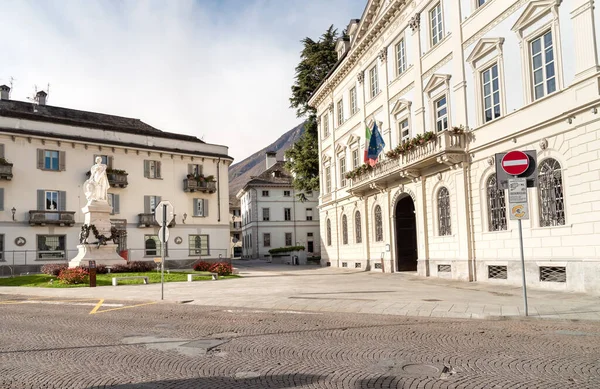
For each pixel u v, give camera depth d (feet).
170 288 67.41
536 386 18.48
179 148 153.99
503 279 62.13
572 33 51.78
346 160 119.24
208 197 157.69
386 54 96.43
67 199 131.13
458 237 71.10
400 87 90.27
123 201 141.69
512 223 60.75
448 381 19.30
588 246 49.49
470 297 47.85
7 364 23.04
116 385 19.45
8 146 123.54
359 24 106.22
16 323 36.04
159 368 22.04
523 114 58.75
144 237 144.25
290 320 35.83
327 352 24.75
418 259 82.74
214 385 19.25
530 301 43.52
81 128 135.44
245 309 43.55
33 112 148.15
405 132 90.17
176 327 33.40
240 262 201.87
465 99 70.33
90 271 72.79
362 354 24.16
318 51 152.87
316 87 152.97
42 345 27.45
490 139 64.80
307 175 153.38
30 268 123.85
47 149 129.59
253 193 242.58
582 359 22.39
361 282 71.92
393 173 85.71
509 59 61.46
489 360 22.48
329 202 130.21
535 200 56.90
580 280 50.06
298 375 20.49
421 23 82.74
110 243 95.86
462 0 71.15
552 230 54.29
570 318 33.94
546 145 55.47
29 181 125.80
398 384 19.03
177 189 152.15
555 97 53.88
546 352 23.89
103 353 25.22
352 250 115.44
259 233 240.73
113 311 43.06
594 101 48.55
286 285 68.80
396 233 93.97
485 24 65.87
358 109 111.34
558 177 54.19
